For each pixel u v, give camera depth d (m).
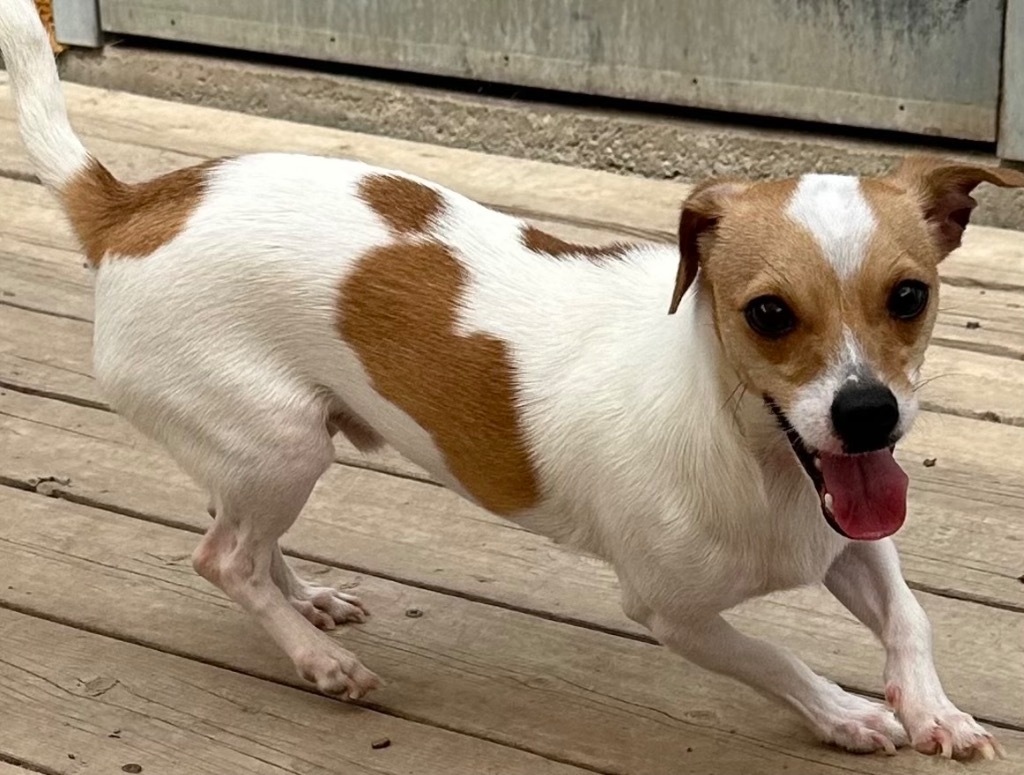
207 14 1.50
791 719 0.78
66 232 1.27
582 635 0.84
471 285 0.74
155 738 0.78
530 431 0.73
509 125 1.41
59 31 1.55
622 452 0.70
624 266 0.74
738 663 0.73
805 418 0.62
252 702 0.81
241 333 0.75
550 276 0.75
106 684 0.82
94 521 0.95
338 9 1.45
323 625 0.86
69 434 1.03
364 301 0.74
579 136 1.39
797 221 0.63
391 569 0.90
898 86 1.27
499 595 0.88
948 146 1.29
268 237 0.75
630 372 0.71
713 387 0.67
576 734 0.78
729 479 0.68
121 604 0.88
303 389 0.76
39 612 0.87
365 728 0.79
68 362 1.10
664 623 0.73
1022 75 1.21
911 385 0.63
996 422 1.00
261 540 0.80
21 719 0.80
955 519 0.91
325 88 1.47
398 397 0.75
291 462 0.77
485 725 0.78
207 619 0.87
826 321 0.62
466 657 0.83
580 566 0.90
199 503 0.96
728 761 0.75
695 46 1.33
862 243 0.62
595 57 1.37
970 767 0.74
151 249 0.76
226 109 1.52
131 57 1.54
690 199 0.66
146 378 0.77
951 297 1.13
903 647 0.73
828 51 1.28
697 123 1.36
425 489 0.97
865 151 1.29
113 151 1.39
